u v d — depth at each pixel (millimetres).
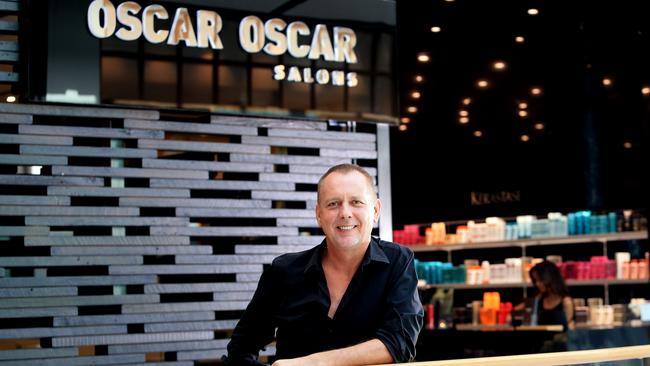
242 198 6340
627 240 11977
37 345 5703
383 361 2996
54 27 5672
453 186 14062
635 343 9766
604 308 11297
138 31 5883
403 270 3162
